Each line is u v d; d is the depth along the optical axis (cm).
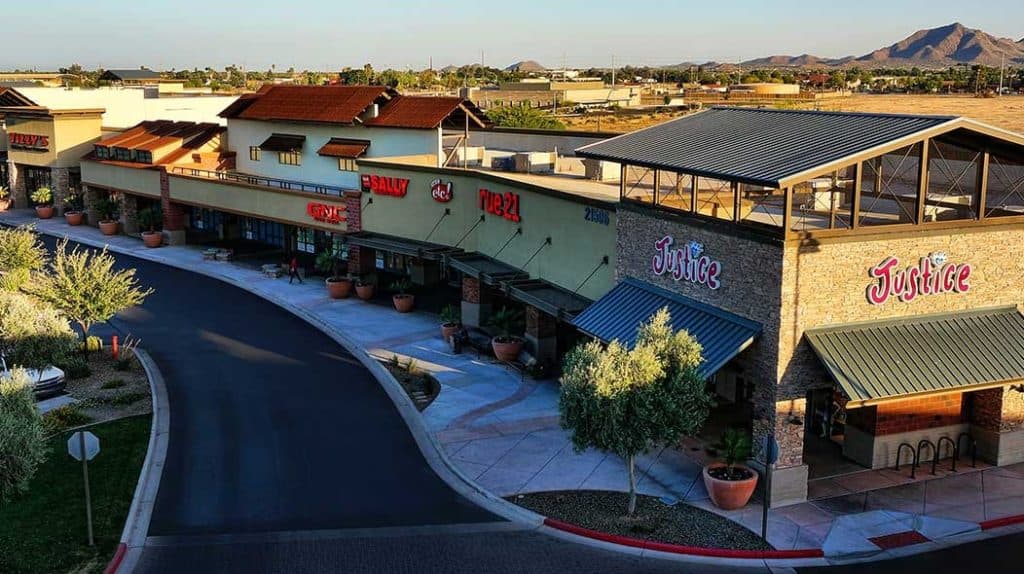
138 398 3316
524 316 4081
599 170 4153
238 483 2589
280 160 6125
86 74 18975
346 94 5650
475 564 2147
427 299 4812
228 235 6550
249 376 3597
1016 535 2267
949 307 2533
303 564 2144
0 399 2184
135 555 2180
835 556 2167
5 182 8412
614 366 2216
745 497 2380
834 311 2403
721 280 2577
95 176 7012
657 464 2688
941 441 2686
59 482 2561
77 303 3684
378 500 2484
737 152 2609
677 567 2133
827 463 2680
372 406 3241
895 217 2880
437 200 4431
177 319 4506
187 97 9375
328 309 4650
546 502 2456
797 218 2959
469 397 3300
